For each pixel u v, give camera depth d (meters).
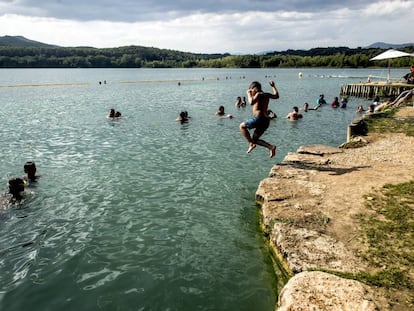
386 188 7.58
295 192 7.82
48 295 5.57
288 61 171.50
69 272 6.20
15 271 6.21
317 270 4.80
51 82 77.75
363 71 115.44
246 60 187.88
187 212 8.73
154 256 6.72
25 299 5.46
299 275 4.52
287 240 5.73
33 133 19.33
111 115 24.77
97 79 92.81
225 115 25.70
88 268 6.32
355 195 7.35
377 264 4.86
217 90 52.41
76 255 6.76
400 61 113.81
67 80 87.31
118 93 47.81
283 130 19.86
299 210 6.86
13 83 73.25
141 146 15.91
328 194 7.54
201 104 33.66
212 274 6.11
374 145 11.98
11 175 11.84
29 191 10.17
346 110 28.55
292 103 34.06
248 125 9.12
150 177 11.44
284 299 4.11
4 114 26.98
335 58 149.12
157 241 7.31
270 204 7.28
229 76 103.31
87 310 5.22
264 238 6.98
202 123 22.28
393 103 24.02
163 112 28.03
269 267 6.27
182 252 6.86
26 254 6.79
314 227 6.12
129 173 11.88
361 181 8.17
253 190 10.19
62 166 12.81
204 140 17.11
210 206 9.08
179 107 31.30
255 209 8.84
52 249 6.99
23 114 27.03
